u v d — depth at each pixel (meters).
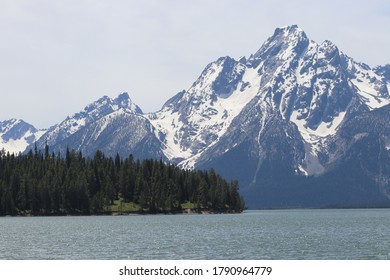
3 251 132.62
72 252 130.50
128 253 128.25
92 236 172.75
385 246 141.50
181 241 155.50
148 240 158.75
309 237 169.00
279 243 149.12
